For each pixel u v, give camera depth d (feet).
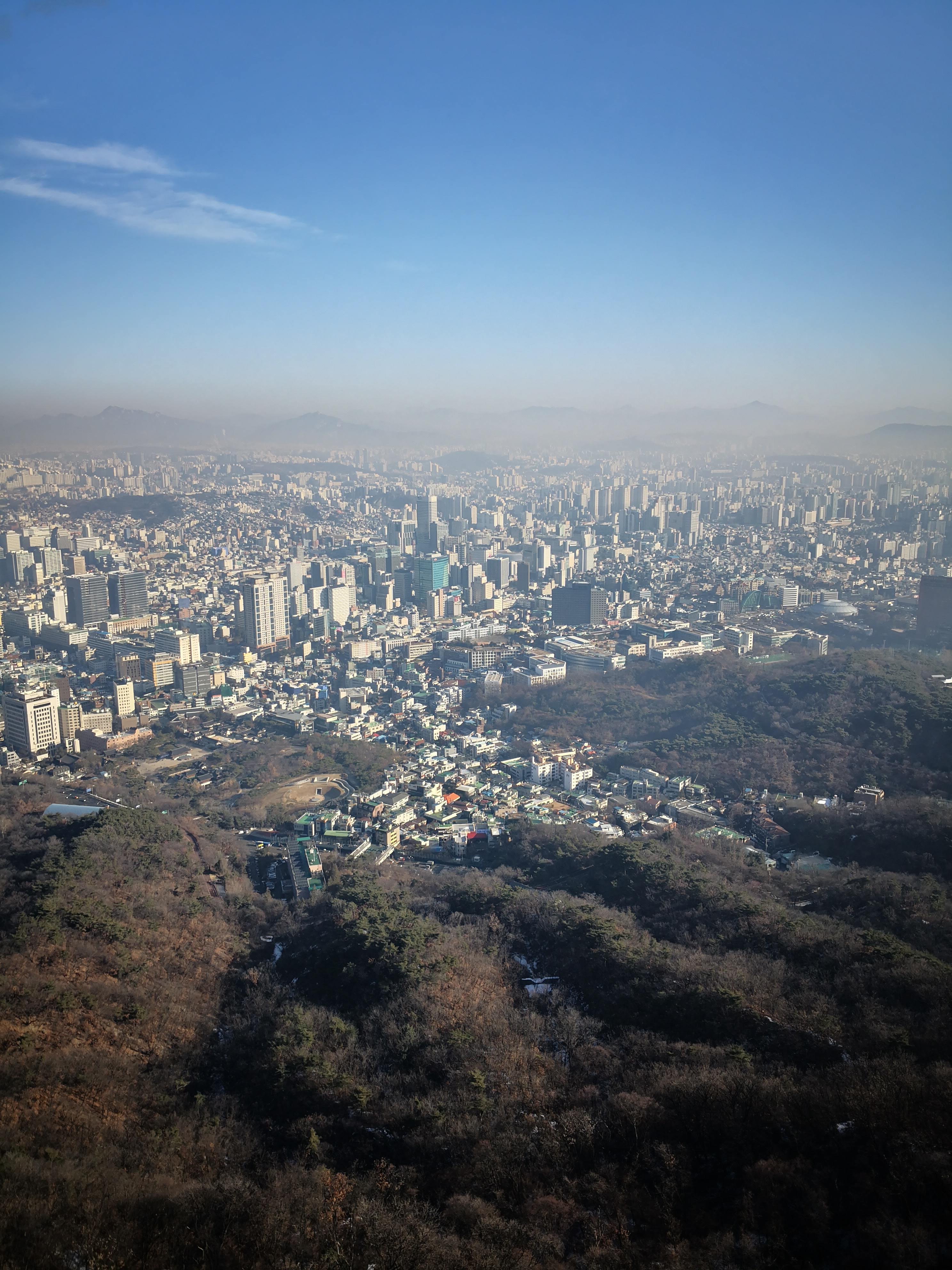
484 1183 471.21
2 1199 416.87
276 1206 438.40
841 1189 437.58
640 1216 444.55
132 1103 539.70
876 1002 599.16
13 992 608.60
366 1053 592.60
